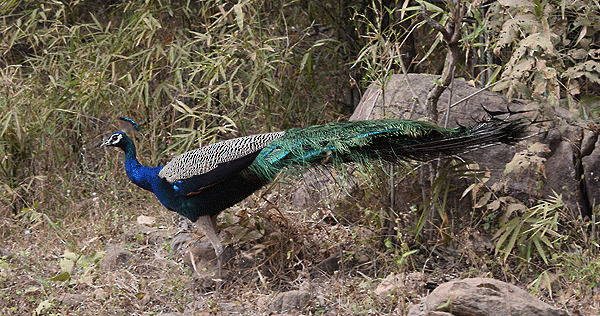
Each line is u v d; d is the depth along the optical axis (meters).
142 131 10.84
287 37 10.08
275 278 7.38
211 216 7.39
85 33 12.48
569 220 7.45
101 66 10.54
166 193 7.32
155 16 10.77
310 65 10.46
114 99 10.73
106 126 11.96
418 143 6.77
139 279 7.45
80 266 7.26
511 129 6.69
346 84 12.04
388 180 7.70
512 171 8.06
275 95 10.70
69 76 10.63
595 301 6.33
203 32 11.34
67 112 10.66
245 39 9.88
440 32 7.69
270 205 8.09
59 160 11.01
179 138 10.59
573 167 7.90
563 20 7.79
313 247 7.88
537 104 7.33
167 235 8.69
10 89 10.47
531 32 7.18
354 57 11.77
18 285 7.24
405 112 8.32
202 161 7.05
